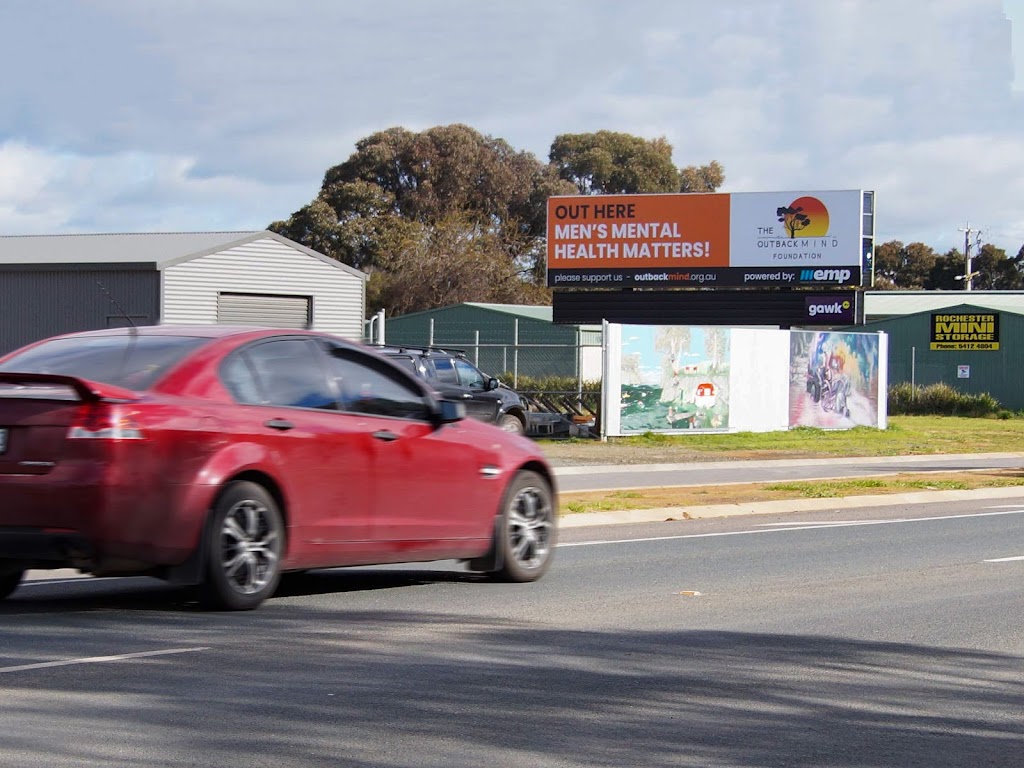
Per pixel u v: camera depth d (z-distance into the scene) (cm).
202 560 931
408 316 6394
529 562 1193
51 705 696
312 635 905
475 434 1144
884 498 2123
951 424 4753
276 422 972
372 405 1063
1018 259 12269
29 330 3491
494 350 6084
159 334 1001
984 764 638
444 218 8819
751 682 797
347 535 1021
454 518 1111
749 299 4988
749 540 1569
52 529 885
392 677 783
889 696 773
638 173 9938
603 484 2205
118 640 873
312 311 3722
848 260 4888
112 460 881
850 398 4128
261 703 711
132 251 3509
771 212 4962
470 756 623
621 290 5131
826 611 1066
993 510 2009
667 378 3534
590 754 632
